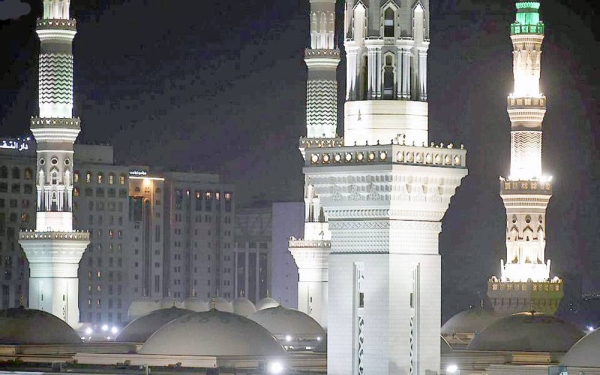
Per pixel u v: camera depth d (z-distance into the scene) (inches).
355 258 6643.7
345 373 6643.7
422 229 6668.3
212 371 7465.6
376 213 6599.4
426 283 6668.3
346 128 6673.2
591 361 7839.6
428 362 6653.5
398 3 6599.4
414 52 6624.0
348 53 6668.3
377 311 6579.7
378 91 6599.4
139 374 7509.8
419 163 6550.2
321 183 6678.2
